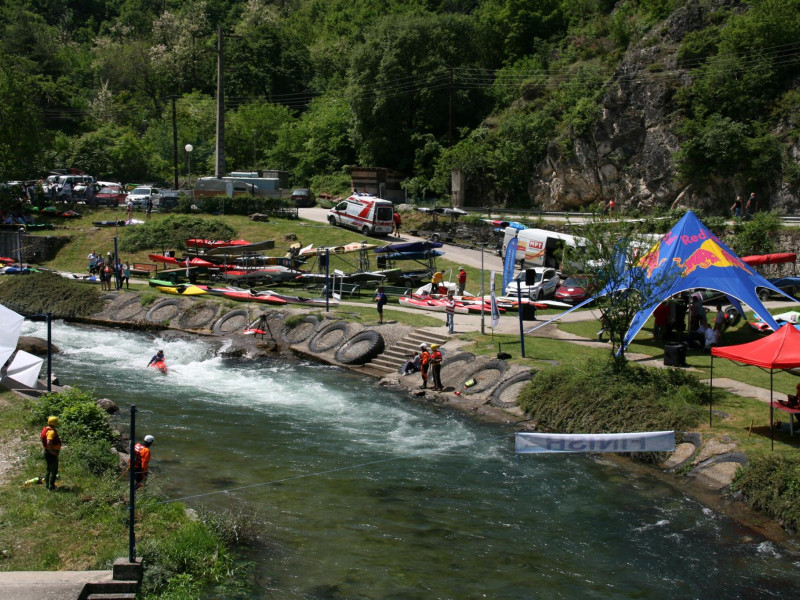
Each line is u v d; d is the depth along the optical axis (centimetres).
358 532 1541
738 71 4959
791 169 4488
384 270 4166
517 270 4303
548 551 1461
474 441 2130
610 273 2250
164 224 5231
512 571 1380
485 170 6397
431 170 6912
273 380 2825
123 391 2612
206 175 8519
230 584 1302
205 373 2928
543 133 6041
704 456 1825
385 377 2809
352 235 5178
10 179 6203
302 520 1591
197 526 1441
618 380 2173
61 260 5153
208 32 12244
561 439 1189
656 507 1662
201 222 5234
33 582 1198
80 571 1259
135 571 1228
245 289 4059
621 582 1339
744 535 1512
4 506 1480
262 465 1912
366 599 1273
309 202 6812
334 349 3152
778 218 4025
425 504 1686
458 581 1341
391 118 7244
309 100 9969
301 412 2409
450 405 2481
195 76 11369
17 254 5253
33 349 3191
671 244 2611
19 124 6266
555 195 5762
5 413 1973
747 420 1956
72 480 1619
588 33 7312
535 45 7656
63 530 1414
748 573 1366
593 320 3284
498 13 8262
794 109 4709
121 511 1510
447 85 7025
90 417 1945
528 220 5150
